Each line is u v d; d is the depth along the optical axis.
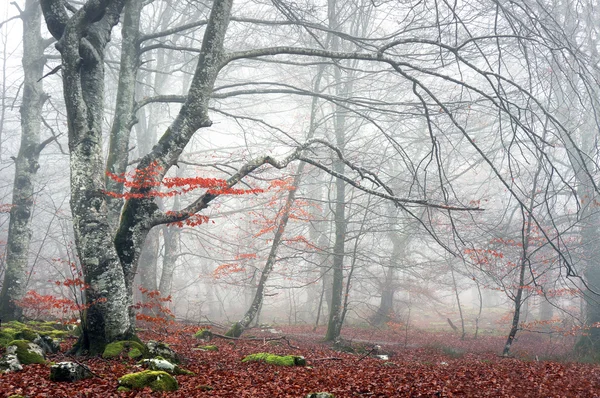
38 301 15.28
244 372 10.18
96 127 10.80
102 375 8.21
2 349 9.30
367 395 8.72
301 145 12.73
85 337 10.05
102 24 11.50
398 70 11.88
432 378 10.73
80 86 10.75
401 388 9.36
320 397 7.89
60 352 10.38
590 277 20.64
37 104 17.98
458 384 10.18
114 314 9.97
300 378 9.88
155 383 7.80
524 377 11.30
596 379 11.35
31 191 17.52
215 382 8.92
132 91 14.03
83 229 10.10
